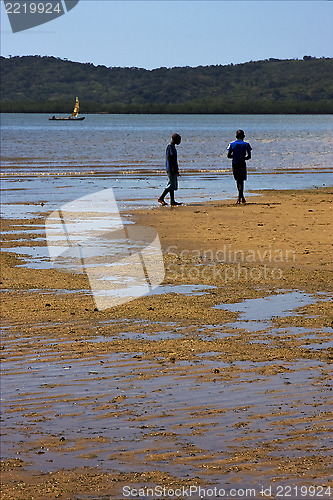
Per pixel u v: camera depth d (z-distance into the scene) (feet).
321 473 27.37
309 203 115.85
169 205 114.73
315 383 37.17
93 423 32.58
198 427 31.76
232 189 140.36
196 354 42.55
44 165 197.16
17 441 30.81
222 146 326.03
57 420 32.99
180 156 245.45
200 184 150.61
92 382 37.86
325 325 48.67
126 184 148.66
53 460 29.04
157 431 31.48
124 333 47.32
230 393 35.81
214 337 46.11
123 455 29.35
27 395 36.14
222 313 52.06
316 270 66.33
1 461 28.91
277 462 28.30
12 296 57.93
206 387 36.78
